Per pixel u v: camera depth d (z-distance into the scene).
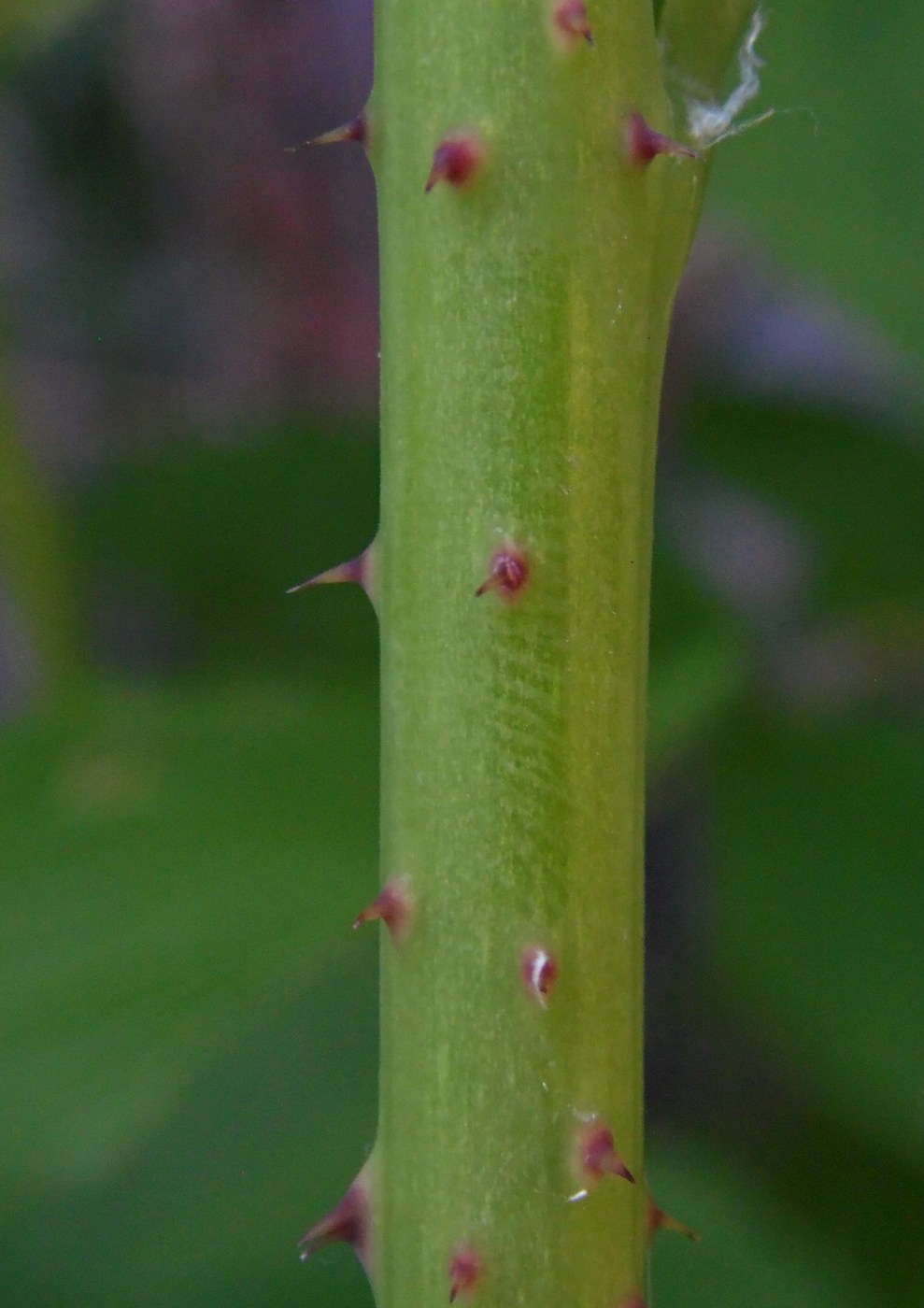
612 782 0.13
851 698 0.24
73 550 0.26
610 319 0.13
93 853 0.18
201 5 0.31
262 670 0.23
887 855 0.21
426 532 0.13
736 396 0.26
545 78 0.13
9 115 0.31
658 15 0.14
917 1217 0.21
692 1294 0.18
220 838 0.18
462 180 0.13
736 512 0.27
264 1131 0.19
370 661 0.24
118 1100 0.17
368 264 0.33
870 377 0.28
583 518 0.13
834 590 0.25
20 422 0.25
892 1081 0.19
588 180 0.13
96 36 0.31
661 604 0.22
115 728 0.20
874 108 0.18
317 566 0.25
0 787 0.19
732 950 0.20
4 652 0.29
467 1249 0.13
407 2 0.13
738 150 0.18
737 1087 0.24
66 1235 0.18
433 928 0.13
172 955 0.17
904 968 0.20
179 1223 0.18
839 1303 0.18
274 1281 0.18
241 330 0.33
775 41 0.18
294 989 0.17
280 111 0.32
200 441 0.26
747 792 0.22
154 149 0.32
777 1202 0.21
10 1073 0.17
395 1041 0.13
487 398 0.13
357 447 0.26
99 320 0.32
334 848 0.18
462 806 0.13
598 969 0.13
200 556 0.25
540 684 0.13
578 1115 0.13
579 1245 0.13
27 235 0.32
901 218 0.18
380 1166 0.13
